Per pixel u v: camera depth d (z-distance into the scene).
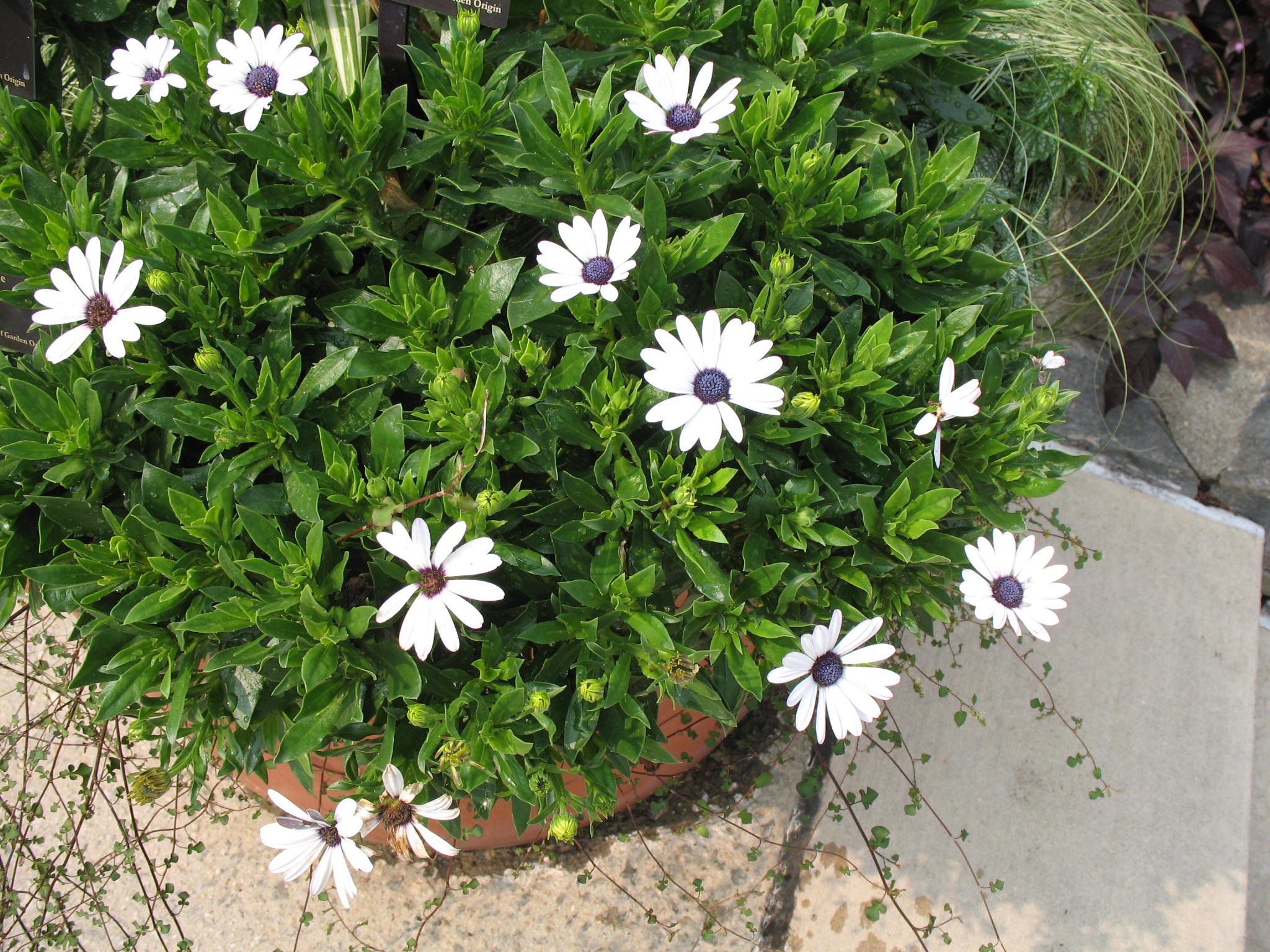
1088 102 0.80
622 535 0.50
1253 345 0.94
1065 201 0.87
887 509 0.50
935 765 0.76
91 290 0.48
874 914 0.66
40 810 0.62
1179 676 0.81
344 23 0.57
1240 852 0.75
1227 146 0.98
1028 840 0.74
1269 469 0.92
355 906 0.68
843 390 0.51
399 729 0.50
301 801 0.64
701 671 0.54
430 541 0.44
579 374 0.49
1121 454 0.94
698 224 0.52
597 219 0.47
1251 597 0.86
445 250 0.56
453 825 0.56
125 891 0.69
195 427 0.49
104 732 0.60
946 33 0.63
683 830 0.72
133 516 0.49
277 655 0.48
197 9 0.55
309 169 0.51
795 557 0.52
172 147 0.55
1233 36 1.02
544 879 0.70
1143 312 0.94
